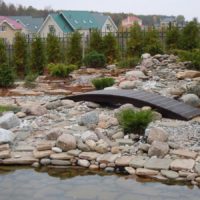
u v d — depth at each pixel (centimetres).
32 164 579
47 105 855
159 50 1495
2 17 4584
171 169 525
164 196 464
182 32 1599
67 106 858
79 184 509
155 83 1057
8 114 739
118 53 1647
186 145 595
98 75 1280
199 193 470
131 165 543
